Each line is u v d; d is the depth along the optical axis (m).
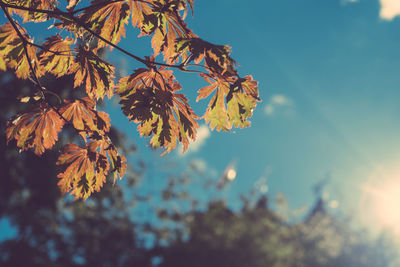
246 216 26.52
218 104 2.21
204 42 2.08
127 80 2.16
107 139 2.27
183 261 23.34
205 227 23.89
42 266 17.81
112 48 2.24
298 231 30.06
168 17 2.22
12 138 2.16
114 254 20.80
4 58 2.23
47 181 15.09
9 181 15.29
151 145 2.17
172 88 2.18
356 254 33.19
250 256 24.92
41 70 2.27
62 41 2.25
